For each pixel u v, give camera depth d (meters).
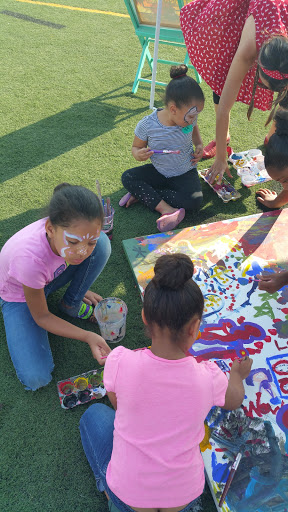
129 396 1.29
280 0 2.17
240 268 2.40
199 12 2.70
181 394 1.28
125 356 1.37
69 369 2.06
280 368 1.97
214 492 1.60
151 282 1.30
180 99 2.43
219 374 1.41
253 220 2.70
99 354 1.85
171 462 1.27
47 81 4.18
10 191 2.99
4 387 1.99
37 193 2.99
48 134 3.52
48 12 5.55
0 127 3.58
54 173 3.15
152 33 3.74
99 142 3.46
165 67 4.46
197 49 2.71
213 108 3.87
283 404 1.85
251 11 2.23
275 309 2.21
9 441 1.82
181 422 1.28
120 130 3.59
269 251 2.50
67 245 1.60
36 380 1.90
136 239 2.58
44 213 1.64
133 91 4.04
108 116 3.75
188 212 2.87
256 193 3.01
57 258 1.80
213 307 2.21
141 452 1.28
